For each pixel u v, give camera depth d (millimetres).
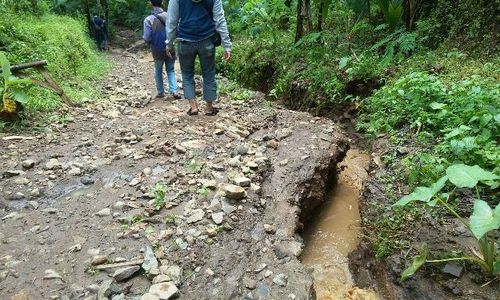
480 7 6141
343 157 4895
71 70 8258
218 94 6961
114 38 19266
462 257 2490
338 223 3916
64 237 2971
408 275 2471
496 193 3154
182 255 2787
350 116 6293
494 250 2576
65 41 9250
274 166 4102
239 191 3369
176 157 4176
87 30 16016
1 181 3721
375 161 4094
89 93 7047
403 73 5945
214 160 4086
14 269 2643
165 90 7676
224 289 2537
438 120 4172
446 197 2838
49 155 4270
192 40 5086
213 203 3297
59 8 16844
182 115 5668
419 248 2787
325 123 5410
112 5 21609
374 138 4750
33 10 12117
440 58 6137
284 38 9727
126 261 2703
